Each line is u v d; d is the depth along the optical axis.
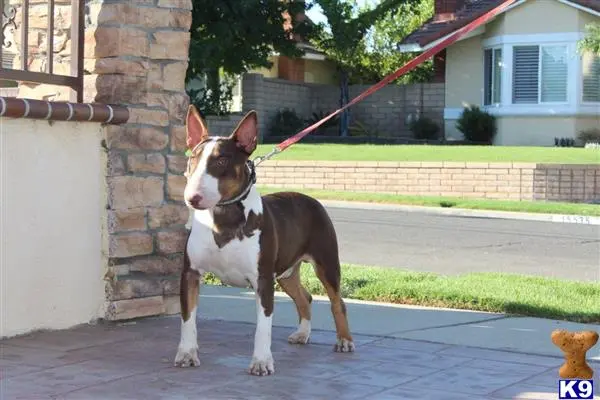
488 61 16.84
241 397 4.32
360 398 4.34
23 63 5.09
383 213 10.34
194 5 14.25
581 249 8.05
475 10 17.02
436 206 10.73
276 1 15.12
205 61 14.23
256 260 4.56
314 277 6.37
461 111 17.11
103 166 5.28
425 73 20.41
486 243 8.30
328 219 4.89
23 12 5.07
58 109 5.01
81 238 5.21
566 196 11.26
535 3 15.92
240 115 16.66
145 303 5.40
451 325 5.44
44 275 5.08
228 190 4.45
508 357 4.88
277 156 13.16
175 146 5.50
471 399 4.35
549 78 15.98
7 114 4.86
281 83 18.09
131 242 5.35
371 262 7.45
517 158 12.32
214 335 5.17
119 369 4.61
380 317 5.59
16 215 4.96
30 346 4.88
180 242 5.52
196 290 4.66
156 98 5.43
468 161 12.04
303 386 4.45
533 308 5.68
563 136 15.87
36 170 5.03
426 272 7.02
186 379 4.50
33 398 4.26
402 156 12.88
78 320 5.21
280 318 5.56
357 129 18.06
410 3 16.86
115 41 5.29
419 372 4.65
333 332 5.28
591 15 15.66
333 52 17.72
